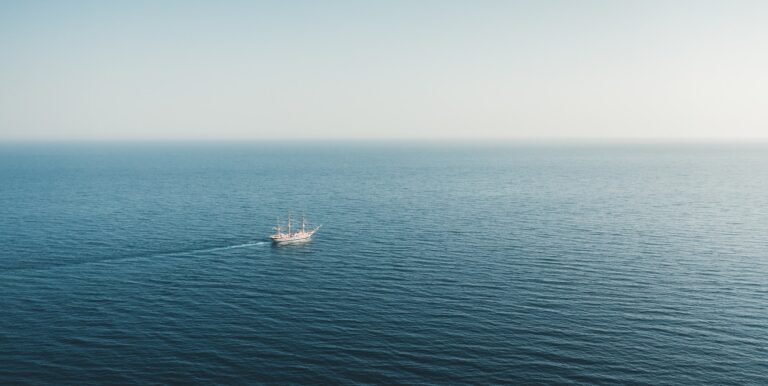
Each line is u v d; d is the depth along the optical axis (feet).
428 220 500.33
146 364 209.97
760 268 332.19
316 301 278.26
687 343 225.76
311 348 222.89
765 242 401.49
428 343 227.20
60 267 341.82
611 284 302.04
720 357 213.66
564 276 317.63
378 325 245.86
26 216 517.14
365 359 213.46
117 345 226.38
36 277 320.70
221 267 344.69
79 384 195.42
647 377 199.41
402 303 273.95
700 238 416.46
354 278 317.83
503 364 208.95
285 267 343.87
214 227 467.52
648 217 509.76
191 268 342.23
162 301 279.28
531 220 496.64
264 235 435.94
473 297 282.15
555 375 201.05
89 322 250.78
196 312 263.29
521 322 248.11
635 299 277.23
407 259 359.46
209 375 201.77
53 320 253.03
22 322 250.57
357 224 482.69
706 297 279.90
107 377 200.23
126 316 258.16
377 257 365.61
